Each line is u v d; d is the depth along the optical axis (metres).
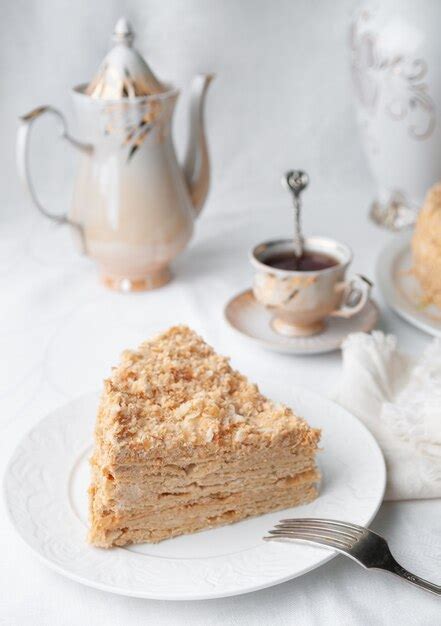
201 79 1.10
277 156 1.37
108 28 1.28
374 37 1.13
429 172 1.18
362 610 0.75
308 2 1.29
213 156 1.37
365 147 1.22
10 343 1.03
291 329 1.01
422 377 0.90
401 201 1.22
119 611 0.75
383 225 1.24
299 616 0.74
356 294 1.05
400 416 0.84
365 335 0.94
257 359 0.99
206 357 0.86
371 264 1.15
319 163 1.38
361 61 1.16
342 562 0.78
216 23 1.29
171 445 0.77
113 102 1.02
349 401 0.89
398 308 1.02
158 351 0.86
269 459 0.79
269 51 1.32
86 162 1.07
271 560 0.75
